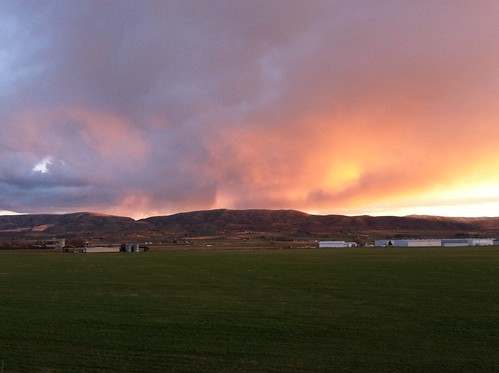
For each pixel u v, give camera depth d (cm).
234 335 1986
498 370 1488
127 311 2598
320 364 1564
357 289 3422
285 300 2947
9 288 3772
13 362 1608
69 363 1594
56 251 13312
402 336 1938
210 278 4481
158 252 11694
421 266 5512
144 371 1508
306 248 14000
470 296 2998
